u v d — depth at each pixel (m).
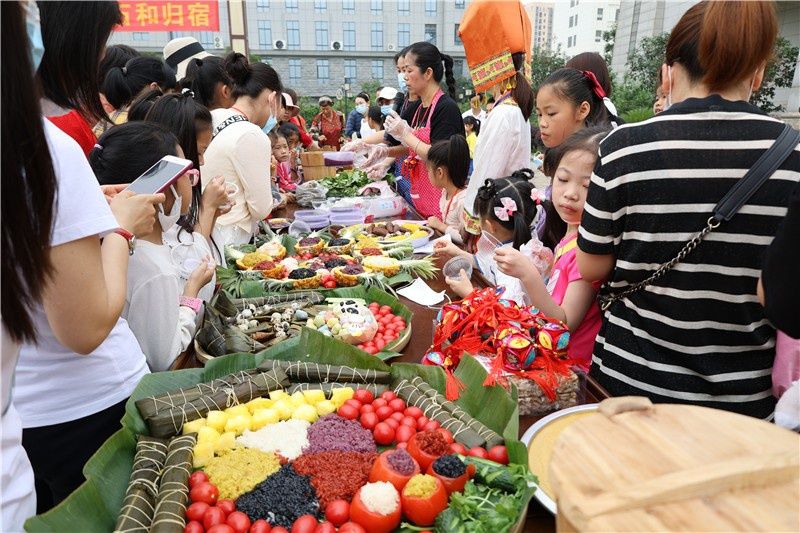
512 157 3.02
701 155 1.37
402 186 4.79
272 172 4.81
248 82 3.39
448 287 2.61
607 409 0.90
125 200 1.51
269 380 1.67
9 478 1.08
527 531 1.18
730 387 1.46
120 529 1.14
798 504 0.72
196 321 2.04
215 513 1.19
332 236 3.46
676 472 0.76
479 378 1.56
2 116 0.89
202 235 2.46
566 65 3.02
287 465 1.37
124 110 3.11
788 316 0.96
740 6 1.28
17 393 1.44
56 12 1.37
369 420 1.53
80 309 1.17
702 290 1.43
